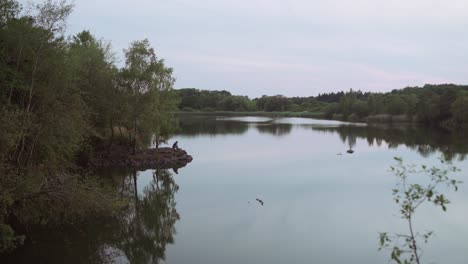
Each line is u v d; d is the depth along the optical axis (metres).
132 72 38.12
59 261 16.17
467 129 88.81
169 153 43.34
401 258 16.48
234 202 25.59
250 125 109.06
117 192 28.23
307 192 28.31
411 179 31.92
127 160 39.06
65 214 19.17
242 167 39.53
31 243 17.84
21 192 16.44
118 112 38.12
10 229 15.85
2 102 17.75
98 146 40.62
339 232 19.67
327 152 51.53
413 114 118.06
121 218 22.17
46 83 19.17
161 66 40.12
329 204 24.98
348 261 16.14
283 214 22.83
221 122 122.69
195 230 20.11
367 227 20.44
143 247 18.03
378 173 35.72
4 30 17.64
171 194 28.08
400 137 71.69
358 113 138.75
